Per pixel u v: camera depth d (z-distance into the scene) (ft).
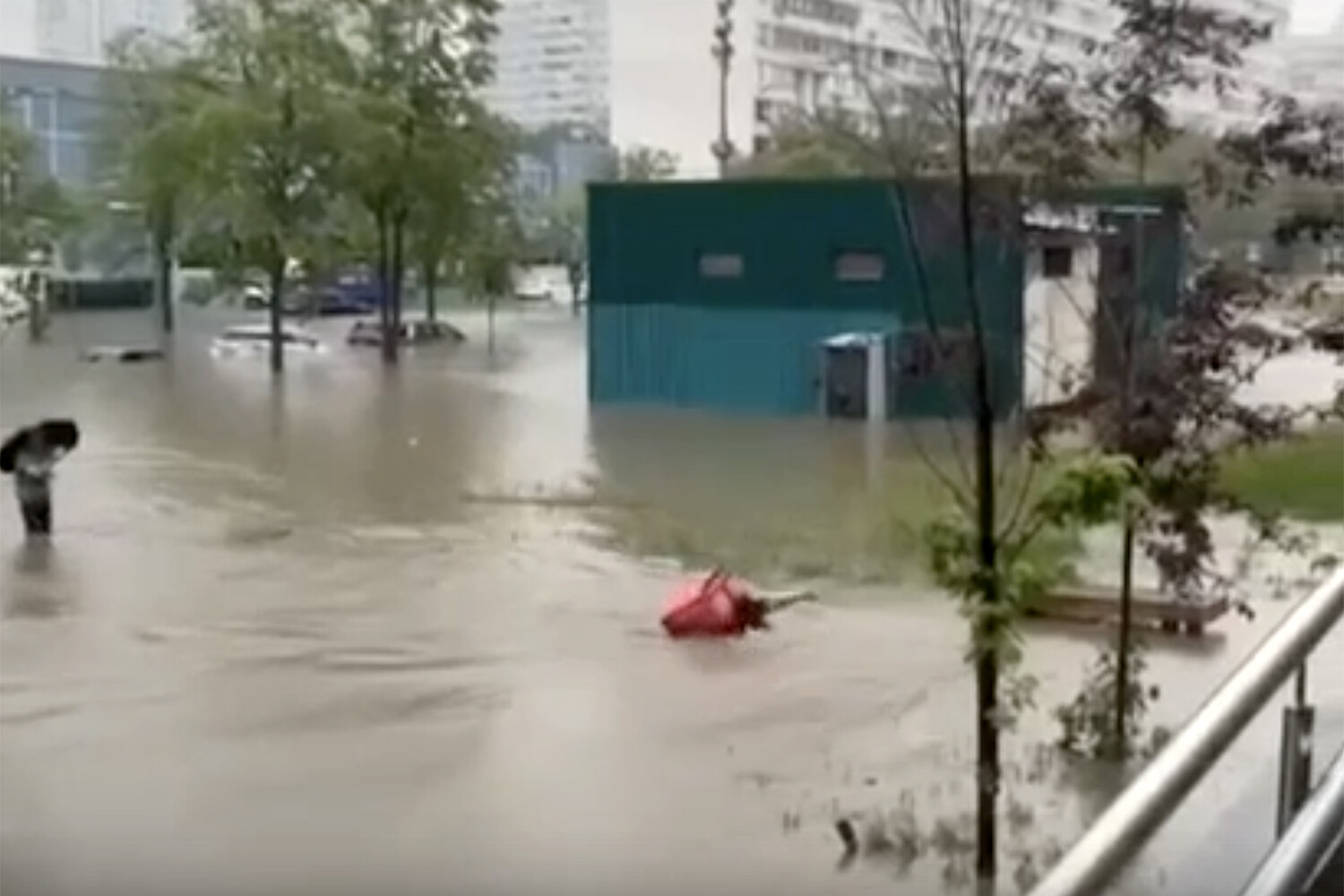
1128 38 27.86
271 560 44.21
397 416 77.36
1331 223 28.71
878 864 20.90
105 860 21.63
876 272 75.97
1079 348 45.32
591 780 24.93
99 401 84.33
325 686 30.94
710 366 80.28
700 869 20.95
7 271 123.85
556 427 72.69
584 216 98.68
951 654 32.55
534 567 42.80
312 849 22.06
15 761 26.17
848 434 68.64
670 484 56.54
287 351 110.42
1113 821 4.67
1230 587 32.40
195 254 111.55
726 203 79.10
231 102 104.32
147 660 33.17
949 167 28.04
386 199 105.60
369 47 106.22
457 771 25.54
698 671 31.83
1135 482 24.58
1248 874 6.88
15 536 47.85
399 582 41.06
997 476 27.94
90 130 131.85
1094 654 29.68
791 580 40.34
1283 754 6.95
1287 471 37.60
